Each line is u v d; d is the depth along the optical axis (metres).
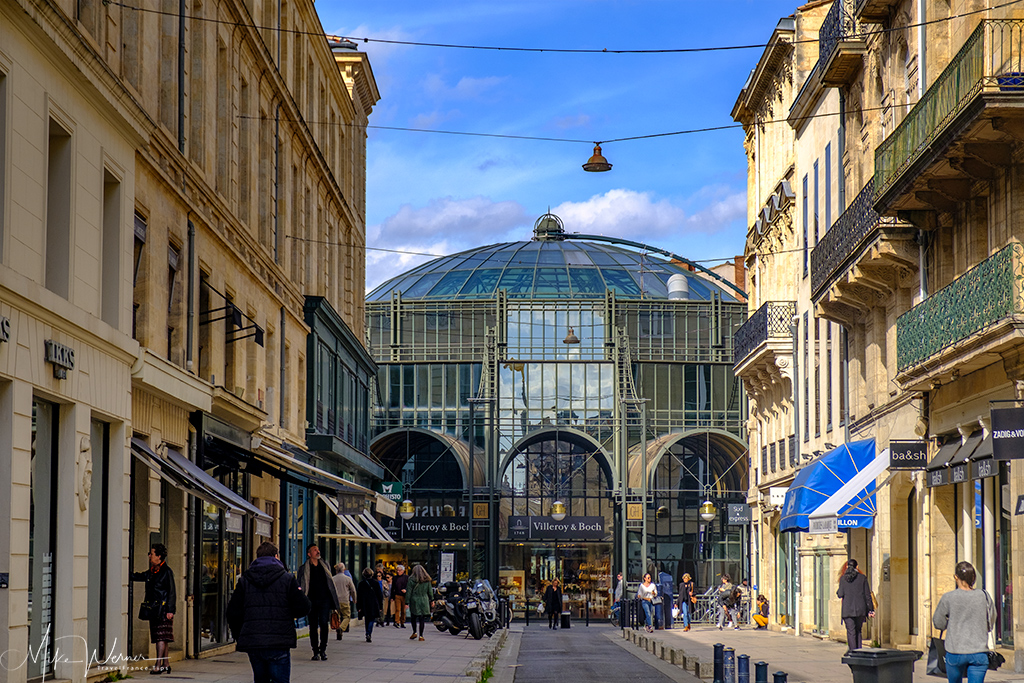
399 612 41.41
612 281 62.47
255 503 30.14
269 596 12.68
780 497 37.94
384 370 58.91
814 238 35.16
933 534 24.66
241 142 29.41
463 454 56.72
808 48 38.50
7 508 14.46
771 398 42.62
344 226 45.19
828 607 33.34
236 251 27.16
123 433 18.89
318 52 39.56
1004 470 20.95
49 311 15.51
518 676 22.59
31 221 15.47
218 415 25.02
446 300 58.91
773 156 41.81
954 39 22.69
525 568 58.00
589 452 58.41
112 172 18.69
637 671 23.97
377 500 31.70
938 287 23.83
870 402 29.28
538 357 57.78
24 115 15.21
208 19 25.42
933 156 20.62
